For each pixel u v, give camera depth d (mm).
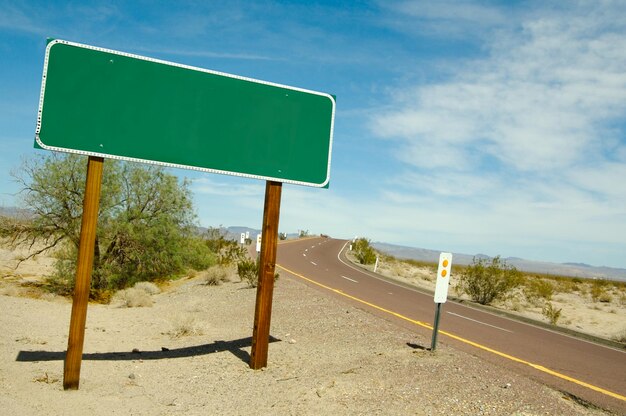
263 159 8688
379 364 8016
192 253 23766
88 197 7254
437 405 6113
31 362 8438
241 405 6527
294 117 8945
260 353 8523
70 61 7398
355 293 18797
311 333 11102
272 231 8703
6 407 5766
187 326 11953
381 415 5812
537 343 11781
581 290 37375
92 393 6914
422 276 34844
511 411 5930
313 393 6707
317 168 9102
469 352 9531
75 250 19688
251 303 15672
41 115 7203
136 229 21312
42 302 16406
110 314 15242
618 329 18047
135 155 7754
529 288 30609
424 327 12297
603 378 8461
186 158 8133
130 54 7773
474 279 21469
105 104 7570
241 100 8570
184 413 6211
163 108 7992
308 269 29078
